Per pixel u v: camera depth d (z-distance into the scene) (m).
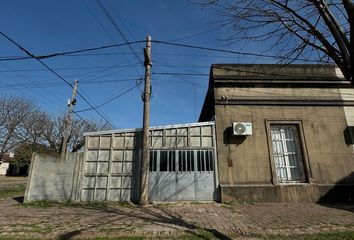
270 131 12.51
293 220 7.65
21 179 37.16
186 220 7.79
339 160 12.16
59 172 12.10
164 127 12.41
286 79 12.98
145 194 11.12
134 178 11.87
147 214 8.84
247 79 12.90
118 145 12.30
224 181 11.69
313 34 5.20
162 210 9.66
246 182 11.68
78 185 11.81
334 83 13.12
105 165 12.06
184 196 11.58
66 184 11.90
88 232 6.34
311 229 6.55
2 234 6.23
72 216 8.50
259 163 11.98
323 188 11.69
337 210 9.38
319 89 13.15
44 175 12.11
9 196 15.06
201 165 11.98
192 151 12.16
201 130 12.42
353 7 4.26
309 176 11.84
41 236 6.05
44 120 39.72
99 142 12.35
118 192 11.73
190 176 11.84
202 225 7.07
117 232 6.34
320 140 12.43
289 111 12.78
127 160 12.09
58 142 38.84
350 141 12.47
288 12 5.41
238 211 9.42
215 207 10.30
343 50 4.69
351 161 12.19
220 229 6.60
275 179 11.74
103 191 11.76
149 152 12.11
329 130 12.59
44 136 39.56
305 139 12.41
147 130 11.88
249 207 10.34
